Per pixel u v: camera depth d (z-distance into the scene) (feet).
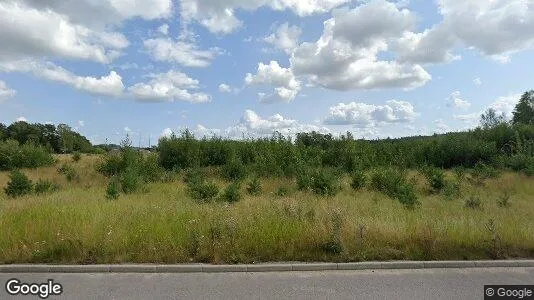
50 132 220.64
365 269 19.94
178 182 59.52
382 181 52.24
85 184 58.95
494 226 24.02
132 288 16.94
